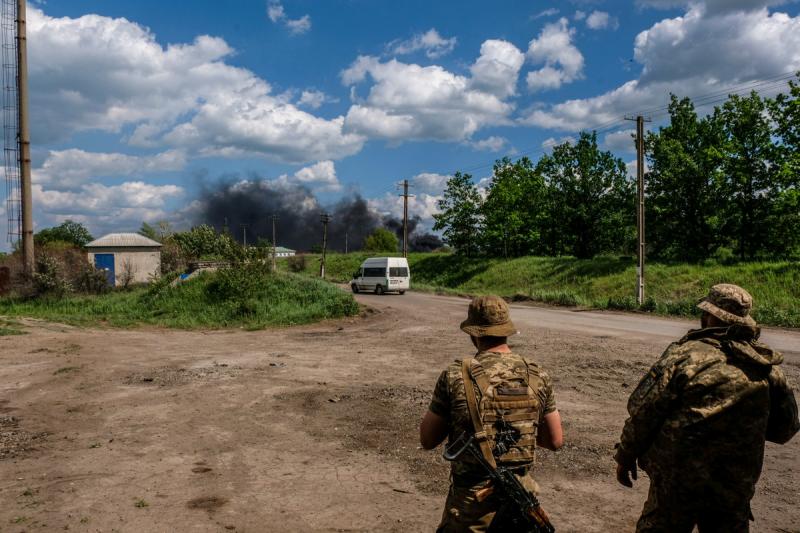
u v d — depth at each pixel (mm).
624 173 53281
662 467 2672
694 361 2621
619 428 7055
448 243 61031
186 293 23547
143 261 41656
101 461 5863
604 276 38406
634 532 4258
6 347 14055
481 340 2650
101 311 22922
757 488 5105
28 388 9492
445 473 5512
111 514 4539
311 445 6398
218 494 4980
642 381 2773
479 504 2342
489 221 57188
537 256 55750
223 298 22859
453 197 60438
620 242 53500
